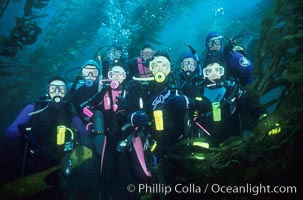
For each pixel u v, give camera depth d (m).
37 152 2.22
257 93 1.85
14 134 2.24
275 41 1.71
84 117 2.60
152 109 2.07
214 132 2.12
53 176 2.26
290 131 1.37
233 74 2.35
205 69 2.17
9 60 4.90
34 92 4.97
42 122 2.21
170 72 2.15
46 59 5.12
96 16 5.80
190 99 2.02
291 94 1.36
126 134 2.24
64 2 6.09
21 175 2.24
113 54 3.08
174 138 2.04
